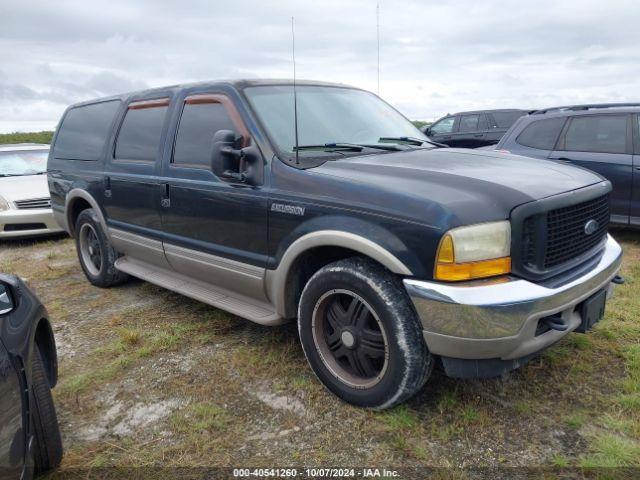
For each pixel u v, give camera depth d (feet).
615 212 20.72
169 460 8.56
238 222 11.25
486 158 11.31
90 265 18.06
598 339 11.82
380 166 10.04
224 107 11.97
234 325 13.60
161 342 12.73
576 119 21.77
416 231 8.35
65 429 9.57
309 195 9.83
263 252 10.87
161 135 13.74
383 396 9.12
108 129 16.34
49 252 23.67
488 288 8.10
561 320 8.68
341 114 12.77
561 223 9.05
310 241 9.68
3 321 7.18
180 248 13.14
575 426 8.88
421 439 8.72
